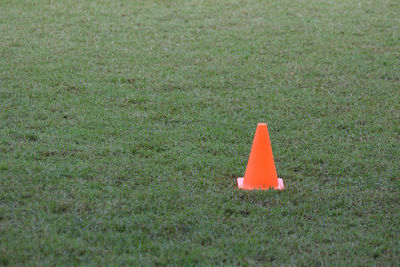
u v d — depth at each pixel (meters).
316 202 8.04
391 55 15.95
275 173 8.57
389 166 9.27
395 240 7.06
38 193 7.80
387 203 8.09
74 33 17.03
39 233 6.76
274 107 12.05
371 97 12.74
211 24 18.88
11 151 9.11
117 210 7.52
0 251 6.31
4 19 17.95
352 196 8.27
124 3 20.95
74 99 11.85
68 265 6.22
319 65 15.01
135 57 15.16
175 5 21.12
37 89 12.21
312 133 10.70
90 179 8.41
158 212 7.53
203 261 6.43
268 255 6.61
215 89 13.09
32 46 15.48
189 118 11.21
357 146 10.13
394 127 11.04
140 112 11.34
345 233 7.18
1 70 13.30
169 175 8.66
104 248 6.56
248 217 7.53
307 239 7.00
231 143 10.18
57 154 9.17
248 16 19.98
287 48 16.53
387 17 20.06
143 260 6.36
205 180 8.59
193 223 7.30
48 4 20.08
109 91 12.45
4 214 7.14
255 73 14.28
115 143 9.79
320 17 20.05
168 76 13.73
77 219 7.18
